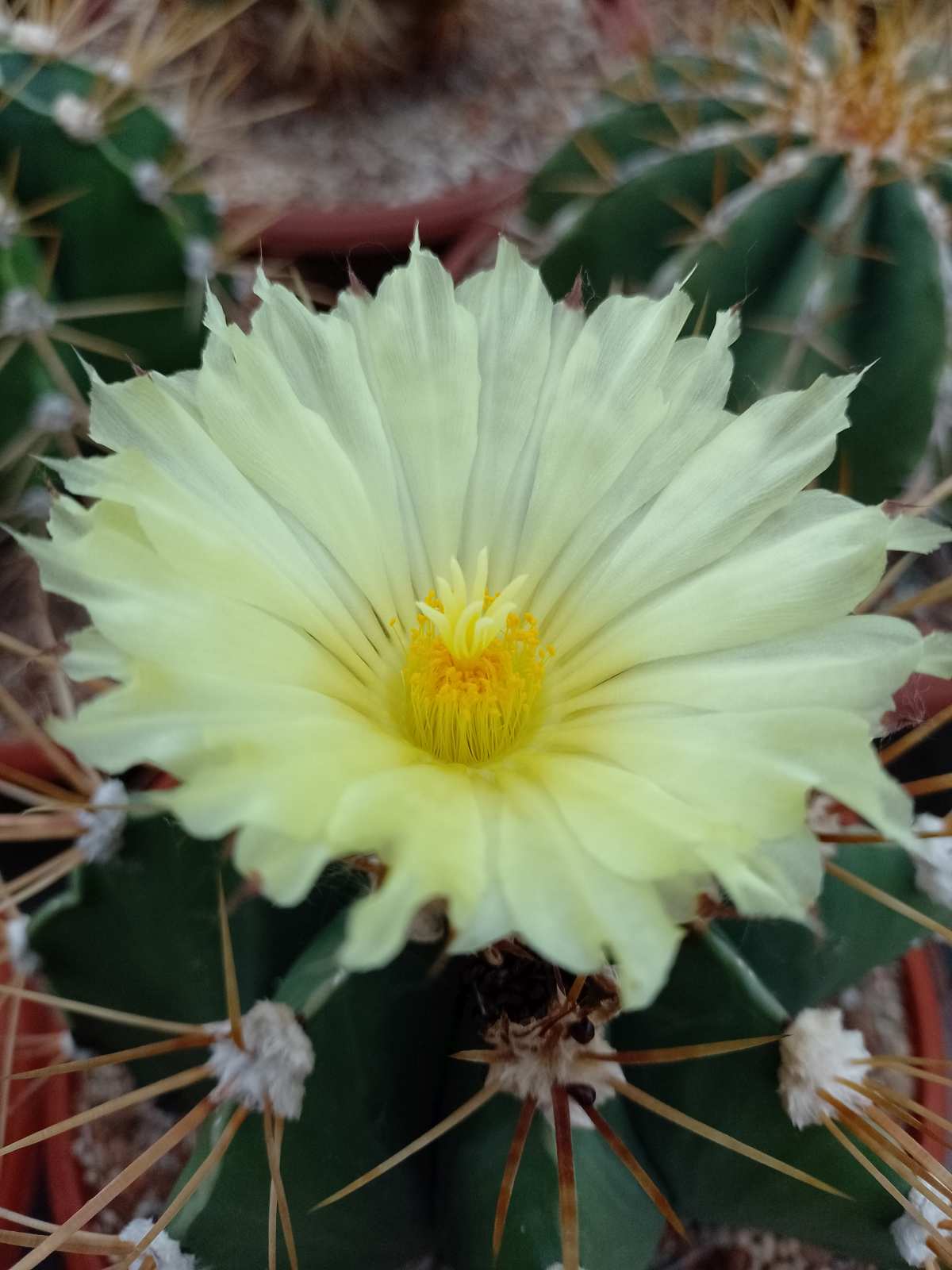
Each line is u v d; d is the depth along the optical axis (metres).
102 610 0.07
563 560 0.10
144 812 0.10
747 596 0.09
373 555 0.10
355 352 0.10
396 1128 0.10
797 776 0.07
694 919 0.09
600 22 0.28
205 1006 0.11
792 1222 0.11
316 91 0.27
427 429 0.10
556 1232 0.09
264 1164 0.09
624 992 0.06
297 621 0.09
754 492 0.09
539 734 0.10
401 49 0.27
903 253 0.15
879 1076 0.14
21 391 0.16
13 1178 0.13
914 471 0.15
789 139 0.15
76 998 0.12
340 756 0.08
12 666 0.18
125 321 0.17
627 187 0.16
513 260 0.10
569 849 0.07
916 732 0.11
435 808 0.08
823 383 0.09
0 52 0.15
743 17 0.22
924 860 0.11
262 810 0.07
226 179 0.26
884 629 0.08
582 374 0.10
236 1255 0.10
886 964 0.14
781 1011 0.09
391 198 0.26
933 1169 0.10
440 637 0.10
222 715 0.07
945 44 0.18
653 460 0.10
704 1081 0.10
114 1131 0.14
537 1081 0.09
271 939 0.11
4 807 0.16
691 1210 0.12
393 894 0.07
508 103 0.28
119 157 0.15
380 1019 0.10
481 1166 0.10
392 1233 0.11
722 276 0.15
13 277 0.15
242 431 0.09
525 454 0.10
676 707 0.09
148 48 0.21
